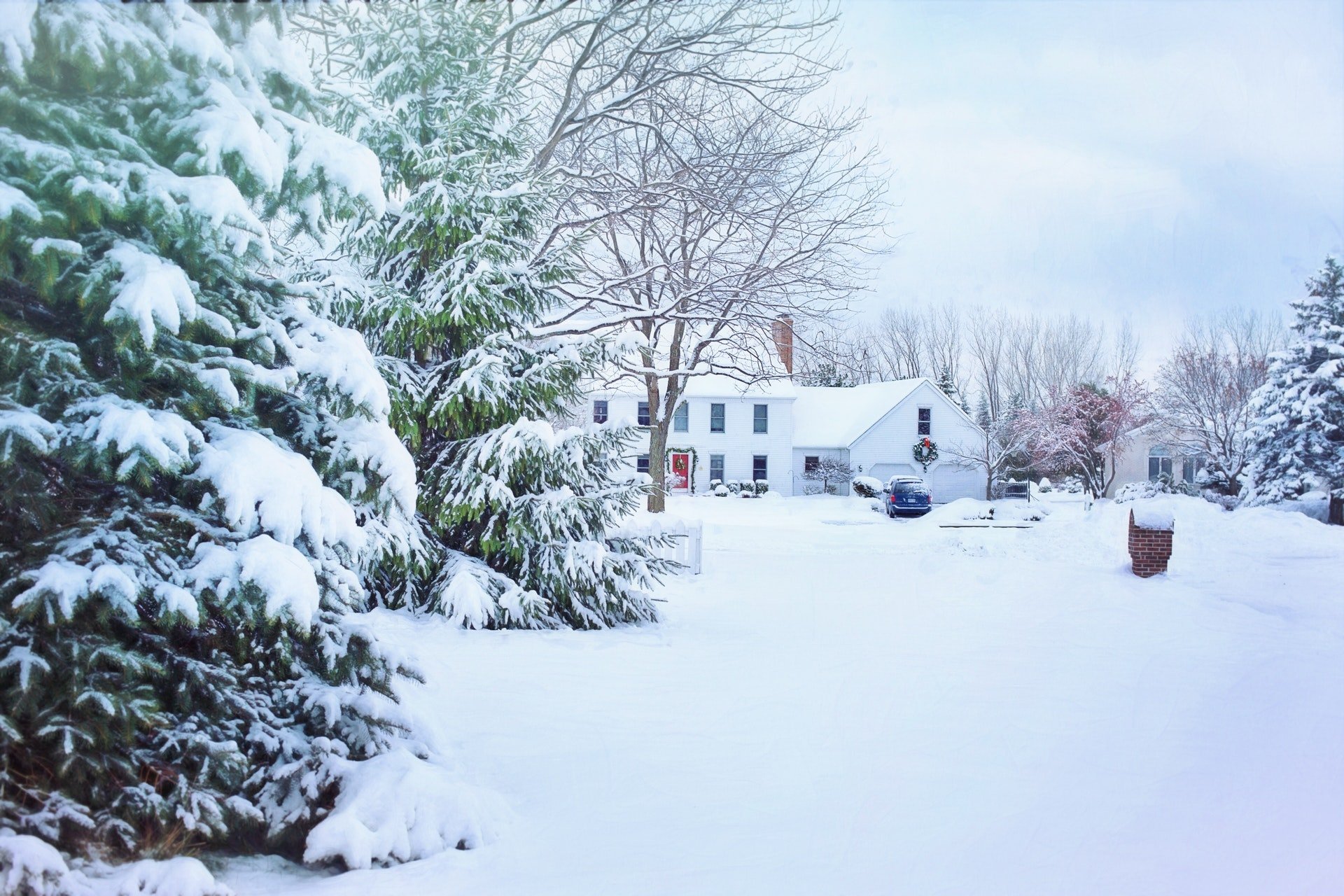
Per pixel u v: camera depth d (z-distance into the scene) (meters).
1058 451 45.94
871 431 47.16
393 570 9.68
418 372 10.22
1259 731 6.58
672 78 15.33
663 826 4.60
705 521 30.98
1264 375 40.72
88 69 3.48
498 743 5.82
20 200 3.27
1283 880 4.09
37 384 3.60
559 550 10.02
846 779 5.37
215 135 3.83
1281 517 22.11
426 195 10.14
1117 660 9.01
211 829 3.68
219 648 4.18
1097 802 5.07
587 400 12.45
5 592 3.41
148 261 3.66
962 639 10.02
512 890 3.79
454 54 10.92
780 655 8.98
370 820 4.07
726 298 16.86
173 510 3.91
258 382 4.21
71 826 3.33
